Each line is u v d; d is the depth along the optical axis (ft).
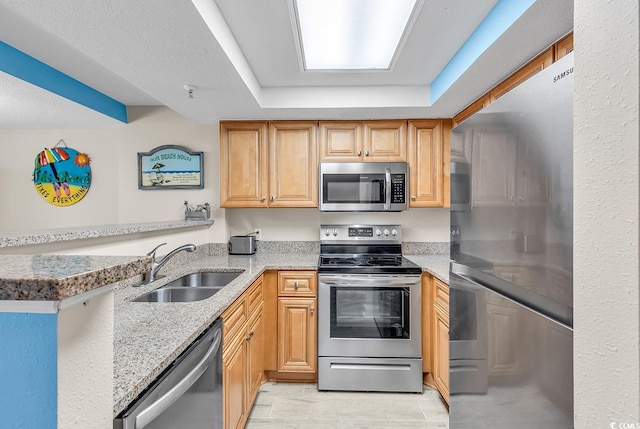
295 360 7.91
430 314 7.67
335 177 8.57
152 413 2.57
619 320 1.47
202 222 8.52
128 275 1.87
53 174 9.95
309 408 6.98
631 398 1.41
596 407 1.58
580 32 1.68
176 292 6.20
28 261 1.83
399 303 7.69
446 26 5.37
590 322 1.62
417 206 8.75
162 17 4.17
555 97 2.36
